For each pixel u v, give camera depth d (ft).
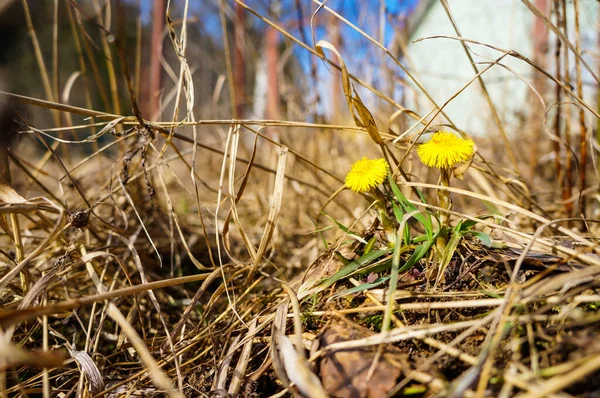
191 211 1.55
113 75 1.12
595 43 1.61
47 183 1.69
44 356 0.42
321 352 0.55
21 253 0.73
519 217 1.09
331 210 1.49
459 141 0.59
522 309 0.53
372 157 1.45
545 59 1.80
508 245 0.68
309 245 1.14
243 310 0.81
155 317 0.90
